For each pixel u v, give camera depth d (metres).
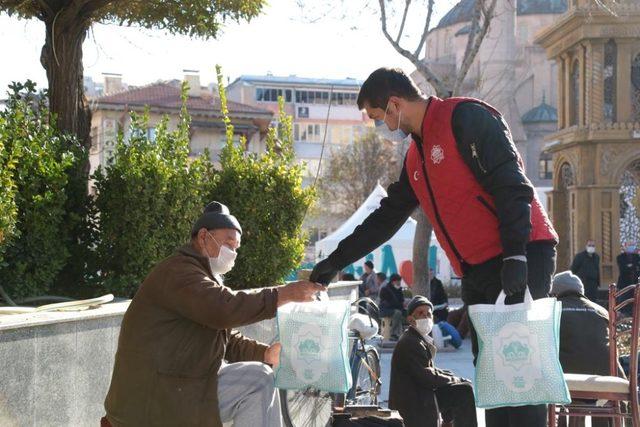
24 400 5.16
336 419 5.42
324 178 62.50
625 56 29.56
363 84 4.28
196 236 4.66
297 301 4.52
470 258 4.18
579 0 30.75
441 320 19.20
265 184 9.45
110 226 7.89
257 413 4.55
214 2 9.65
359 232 4.77
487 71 70.00
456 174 4.09
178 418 4.37
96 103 9.85
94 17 9.43
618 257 21.52
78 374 5.68
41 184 7.36
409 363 7.00
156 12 9.69
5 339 5.02
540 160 78.19
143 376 4.40
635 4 29.09
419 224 15.87
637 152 29.20
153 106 52.56
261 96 95.88
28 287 7.23
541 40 33.59
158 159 7.99
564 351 6.98
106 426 4.57
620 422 6.40
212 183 9.29
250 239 9.38
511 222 3.86
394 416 5.49
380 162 61.28
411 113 4.20
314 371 4.47
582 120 29.95
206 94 57.91
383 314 18.89
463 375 13.33
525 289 3.81
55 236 7.47
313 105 95.81
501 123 4.04
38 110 7.99
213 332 4.52
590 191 29.56
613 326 6.93
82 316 5.66
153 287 4.47
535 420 4.02
